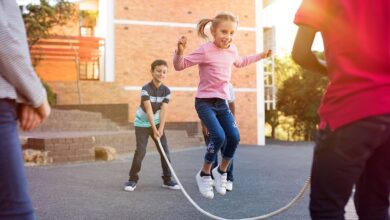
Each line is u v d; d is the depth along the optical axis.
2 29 1.59
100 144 11.27
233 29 4.89
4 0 1.63
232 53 5.04
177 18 20.48
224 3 21.05
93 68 23.38
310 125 34.56
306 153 13.51
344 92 1.78
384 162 1.87
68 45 19.83
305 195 5.84
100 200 5.33
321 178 1.84
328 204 1.83
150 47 20.09
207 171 4.93
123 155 11.24
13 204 1.65
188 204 5.17
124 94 19.61
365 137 1.72
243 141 20.98
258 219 3.37
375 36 1.76
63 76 23.17
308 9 1.89
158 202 5.27
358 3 1.80
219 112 4.96
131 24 19.94
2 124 1.63
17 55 1.62
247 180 7.25
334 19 1.86
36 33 18.72
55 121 13.60
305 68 2.05
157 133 5.83
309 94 33.34
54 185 6.36
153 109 6.08
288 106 34.41
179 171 8.34
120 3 19.83
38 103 1.74
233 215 4.61
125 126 16.78
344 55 1.81
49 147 9.12
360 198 2.03
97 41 20.14
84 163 9.22
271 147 17.39
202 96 4.92
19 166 1.68
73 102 18.83
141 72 19.97
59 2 19.22
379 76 1.75
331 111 1.81
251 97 21.19
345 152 1.75
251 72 21.25
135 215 4.55
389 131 1.73
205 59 4.86
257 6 21.45
